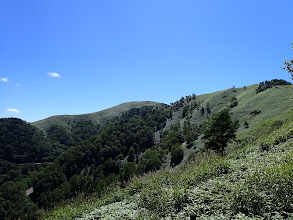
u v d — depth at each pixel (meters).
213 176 8.53
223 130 32.22
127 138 137.38
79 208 10.44
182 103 197.25
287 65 9.23
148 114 190.12
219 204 5.66
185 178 9.62
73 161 106.44
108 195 11.61
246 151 13.26
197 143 83.19
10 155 131.88
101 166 103.94
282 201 5.00
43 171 101.69
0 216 60.91
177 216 5.85
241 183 6.35
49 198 68.62
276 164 7.44
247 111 91.75
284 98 83.44
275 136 14.53
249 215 4.90
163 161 89.00
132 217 6.84
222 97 158.75
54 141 174.00
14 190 75.44
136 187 11.26
